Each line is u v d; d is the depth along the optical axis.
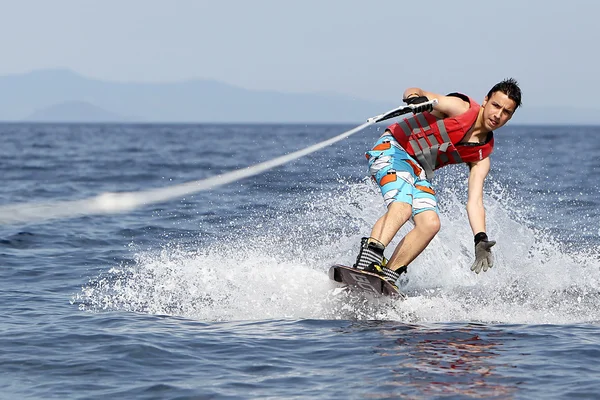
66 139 164.38
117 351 12.69
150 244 24.75
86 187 47.25
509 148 117.75
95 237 26.20
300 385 11.06
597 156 93.00
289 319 15.05
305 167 62.50
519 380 11.26
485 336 13.79
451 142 16.41
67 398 10.57
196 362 12.18
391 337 13.66
